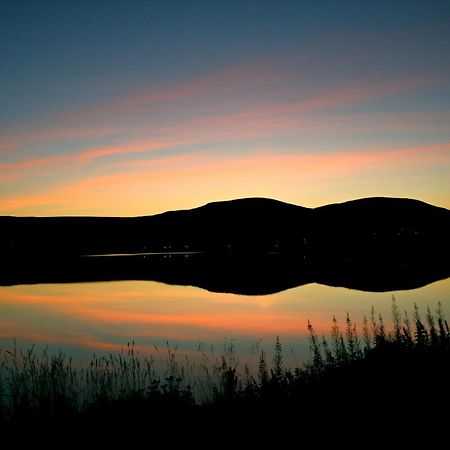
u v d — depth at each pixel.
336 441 9.95
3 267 114.50
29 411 12.62
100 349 28.45
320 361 15.67
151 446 10.59
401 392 11.84
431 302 38.78
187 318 41.97
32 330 37.81
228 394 13.44
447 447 9.27
